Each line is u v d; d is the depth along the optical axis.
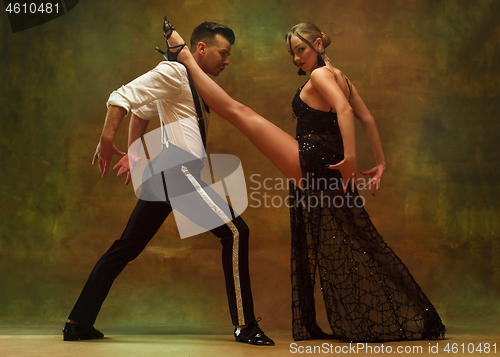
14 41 6.25
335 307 2.22
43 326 2.94
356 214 2.33
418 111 6.01
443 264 4.87
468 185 5.71
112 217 5.91
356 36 6.21
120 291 4.08
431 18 6.10
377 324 2.18
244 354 1.79
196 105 2.30
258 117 2.39
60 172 6.04
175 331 2.72
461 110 5.93
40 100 6.20
